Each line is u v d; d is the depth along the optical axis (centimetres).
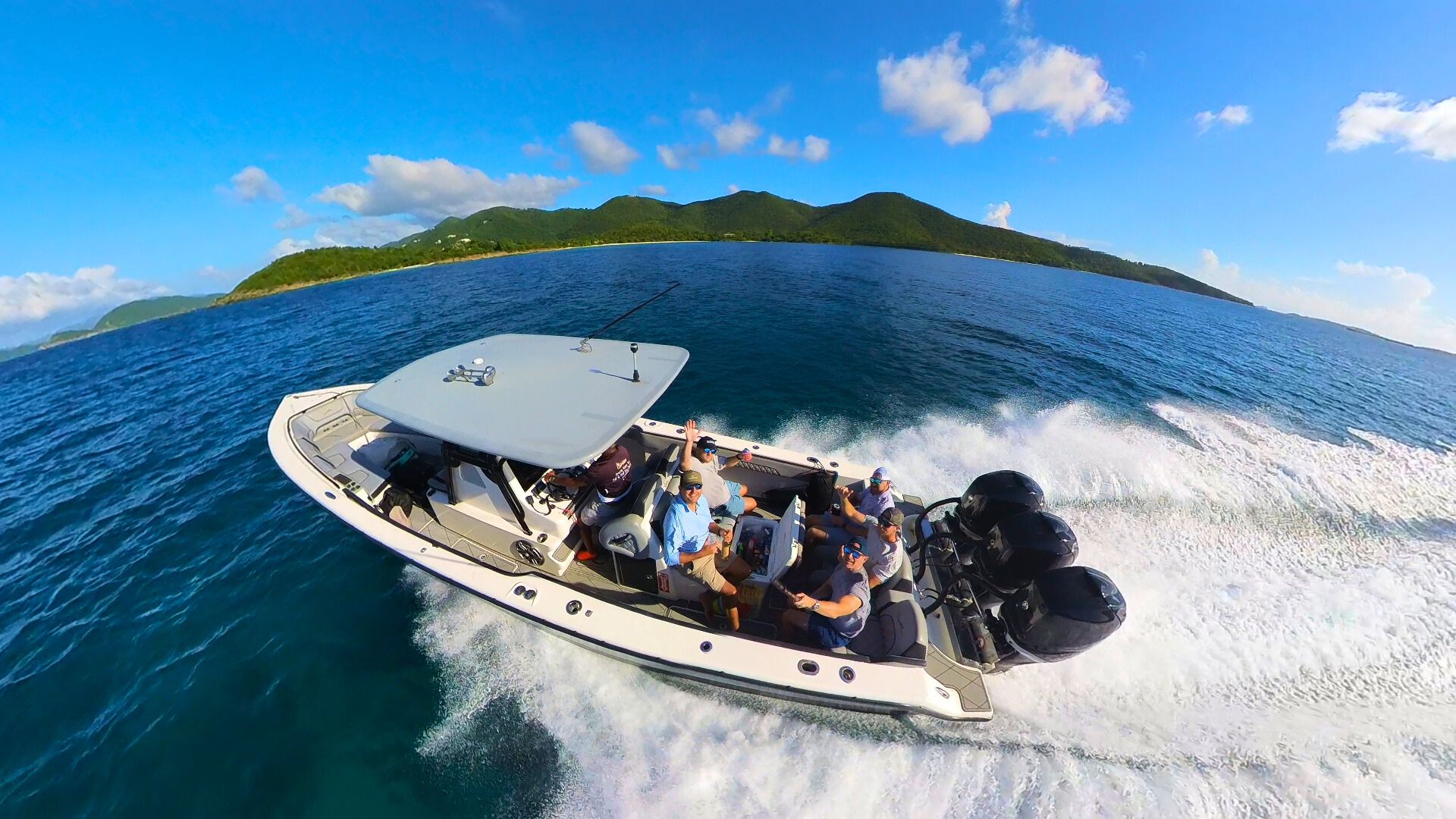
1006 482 425
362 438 593
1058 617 328
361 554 623
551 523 440
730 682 381
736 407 1010
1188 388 1305
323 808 382
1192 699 389
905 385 1157
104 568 650
